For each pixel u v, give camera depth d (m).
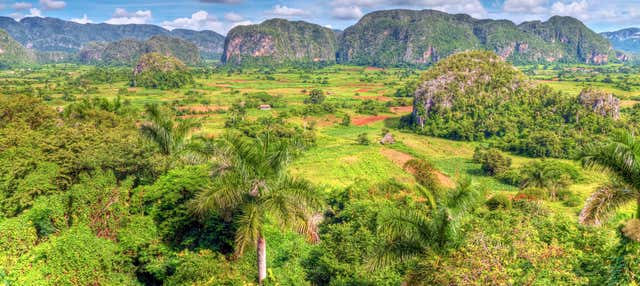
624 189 11.05
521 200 25.22
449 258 11.36
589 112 92.88
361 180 29.11
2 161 21.31
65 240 14.73
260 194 13.82
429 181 26.73
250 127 87.31
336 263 15.98
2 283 13.37
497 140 91.75
